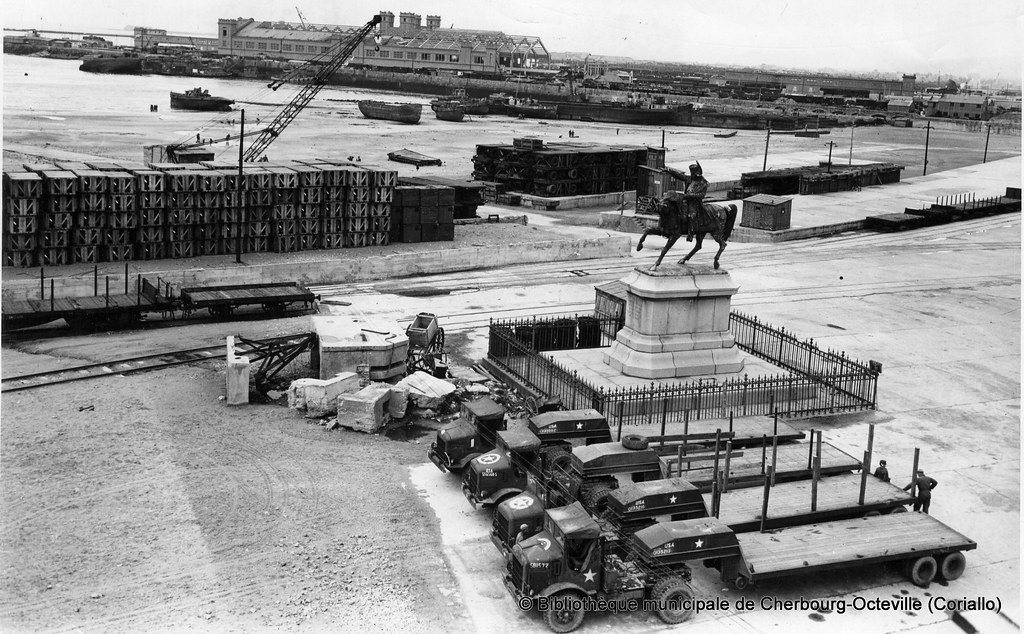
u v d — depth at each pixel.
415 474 32.97
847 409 40.62
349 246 67.44
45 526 27.98
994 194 113.62
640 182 97.12
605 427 32.88
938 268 73.94
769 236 84.31
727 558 24.78
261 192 63.41
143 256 59.91
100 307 48.50
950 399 42.66
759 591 26.05
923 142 185.75
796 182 112.06
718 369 40.78
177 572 25.78
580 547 24.19
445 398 39.12
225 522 28.72
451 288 61.28
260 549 27.20
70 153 114.56
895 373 46.25
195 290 52.53
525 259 70.56
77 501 29.66
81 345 46.25
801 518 27.88
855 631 24.14
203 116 194.38
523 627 23.92
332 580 25.72
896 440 37.47
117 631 22.94
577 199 99.69
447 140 164.88
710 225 40.31
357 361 40.69
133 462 32.75
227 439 35.25
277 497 30.56
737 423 36.00
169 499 30.06
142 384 40.84
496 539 26.72
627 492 26.73
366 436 36.41
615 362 41.41
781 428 35.66
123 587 24.92
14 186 54.84
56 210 56.41
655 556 24.17
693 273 40.16
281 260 61.88
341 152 134.75
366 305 55.97
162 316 52.22
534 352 42.53
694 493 26.97
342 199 66.75
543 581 23.73
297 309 54.09
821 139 193.38
